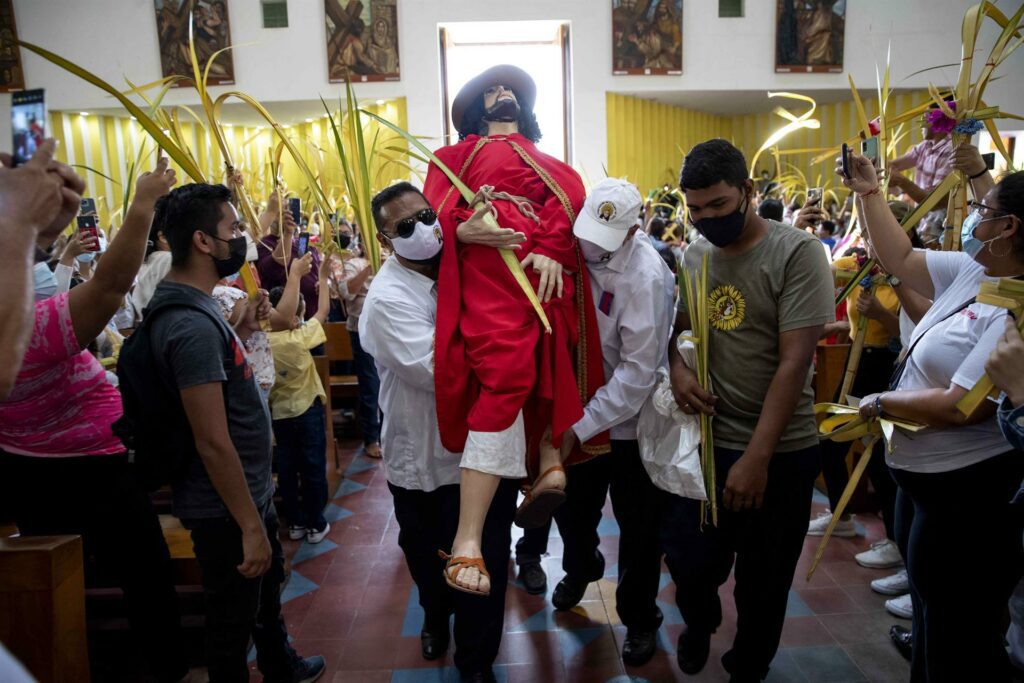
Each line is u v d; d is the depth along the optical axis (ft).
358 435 16.47
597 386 6.47
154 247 9.43
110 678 7.66
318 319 12.46
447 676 7.61
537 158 6.64
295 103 33.42
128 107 5.93
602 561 8.49
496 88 7.07
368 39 32.78
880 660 7.61
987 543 5.14
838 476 10.04
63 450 5.98
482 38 36.17
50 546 4.37
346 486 13.34
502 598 6.54
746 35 34.01
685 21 33.96
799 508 6.26
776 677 7.36
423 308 6.41
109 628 8.05
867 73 33.96
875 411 5.76
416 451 6.68
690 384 6.31
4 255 3.19
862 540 10.32
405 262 6.35
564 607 8.67
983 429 5.07
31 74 31.58
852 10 33.68
